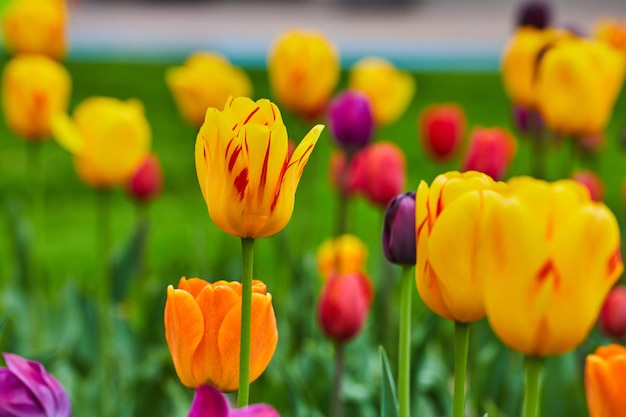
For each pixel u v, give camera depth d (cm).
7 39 486
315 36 429
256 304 150
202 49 2309
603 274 128
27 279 438
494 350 375
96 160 376
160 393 344
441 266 143
